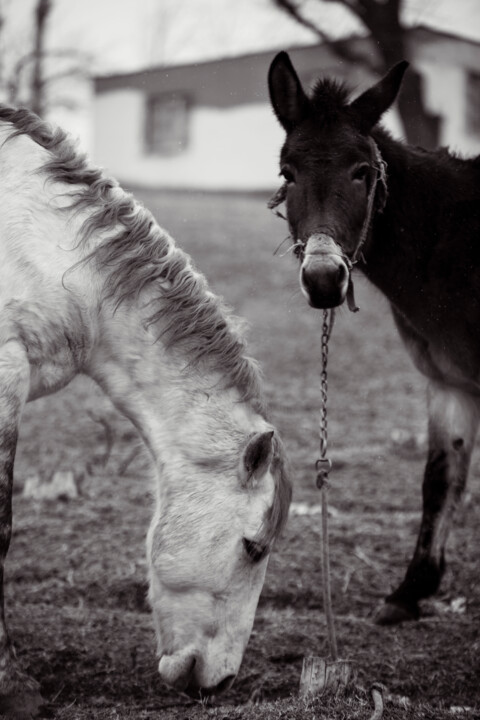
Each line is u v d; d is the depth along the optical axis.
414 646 4.34
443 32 20.73
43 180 3.74
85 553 5.54
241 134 23.53
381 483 7.31
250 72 23.05
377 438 8.73
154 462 3.75
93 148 26.47
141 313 3.72
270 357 12.09
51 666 3.96
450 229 4.56
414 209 4.55
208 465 3.60
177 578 3.48
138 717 3.48
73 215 3.72
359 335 13.29
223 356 3.71
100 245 3.69
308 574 5.30
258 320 13.63
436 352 4.74
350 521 6.36
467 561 5.57
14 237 3.66
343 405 10.05
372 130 4.61
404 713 3.40
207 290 3.87
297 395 10.41
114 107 25.92
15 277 3.63
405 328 4.93
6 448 3.50
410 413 9.77
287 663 4.15
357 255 4.25
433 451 4.97
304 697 3.51
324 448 3.84
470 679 3.94
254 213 20.84
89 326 3.70
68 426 8.97
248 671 4.00
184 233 18.17
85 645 4.16
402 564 5.55
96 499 6.74
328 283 3.79
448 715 3.45
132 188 24.47
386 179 4.50
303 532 6.04
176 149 24.86
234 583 3.51
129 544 5.74
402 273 4.59
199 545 3.48
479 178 4.75
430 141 15.24
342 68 19.92
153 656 4.11
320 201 4.02
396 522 6.38
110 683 3.87
